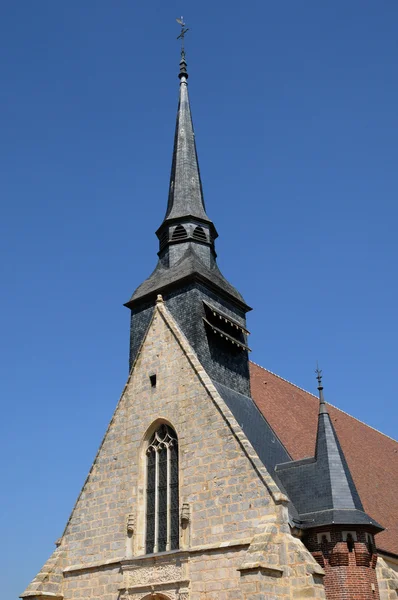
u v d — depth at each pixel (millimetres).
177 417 33531
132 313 41688
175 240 43344
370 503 42031
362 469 46062
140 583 31062
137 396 36250
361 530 30594
